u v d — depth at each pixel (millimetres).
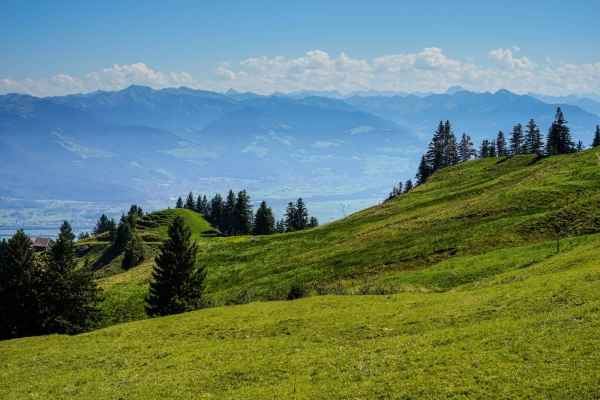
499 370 20484
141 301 77750
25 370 34781
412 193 123938
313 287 63500
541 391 18094
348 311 38969
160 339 38750
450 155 188625
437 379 21016
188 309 56469
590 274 32031
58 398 27578
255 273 82688
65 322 55000
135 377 29250
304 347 30953
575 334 22359
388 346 27609
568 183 75375
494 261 50188
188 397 24500
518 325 25766
